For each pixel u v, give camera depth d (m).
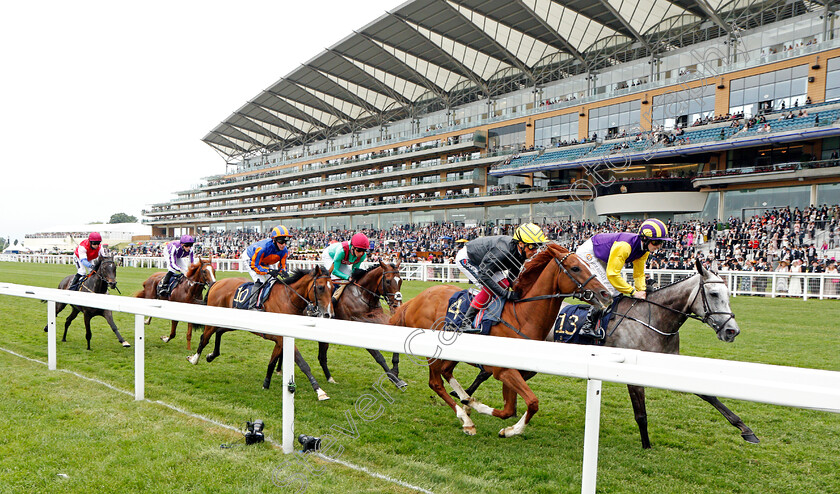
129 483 2.81
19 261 39.72
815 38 20.27
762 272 13.48
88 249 6.74
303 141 53.94
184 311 4.30
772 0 21.11
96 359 6.16
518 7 26.23
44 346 6.79
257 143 58.97
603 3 23.88
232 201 62.25
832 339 7.37
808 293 12.79
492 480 2.95
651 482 3.01
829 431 3.92
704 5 21.23
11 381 4.81
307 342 7.68
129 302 4.53
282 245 5.43
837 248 16.25
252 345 7.36
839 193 19.16
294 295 5.12
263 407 4.30
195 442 3.36
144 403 4.22
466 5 26.72
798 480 3.09
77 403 4.16
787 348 6.77
